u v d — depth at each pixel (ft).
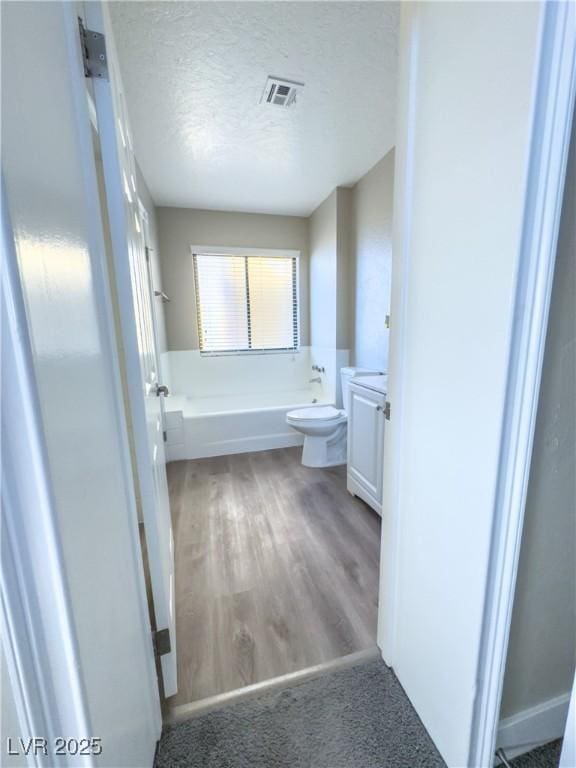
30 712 1.17
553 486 2.42
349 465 7.57
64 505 1.27
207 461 9.66
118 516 2.15
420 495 3.01
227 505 7.23
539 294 1.94
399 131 2.96
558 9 1.66
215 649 3.96
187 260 11.41
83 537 1.46
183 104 5.94
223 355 12.19
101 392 1.95
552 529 2.50
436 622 2.89
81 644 1.32
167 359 11.10
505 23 1.93
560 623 2.75
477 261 2.25
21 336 1.07
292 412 9.27
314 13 4.22
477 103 2.17
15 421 1.07
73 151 1.80
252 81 5.39
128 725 2.08
